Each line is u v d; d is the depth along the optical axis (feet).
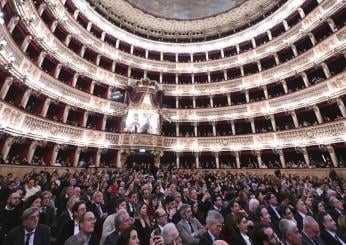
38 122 58.59
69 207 16.78
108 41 99.50
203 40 112.98
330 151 60.59
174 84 100.07
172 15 106.52
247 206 21.95
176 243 11.59
